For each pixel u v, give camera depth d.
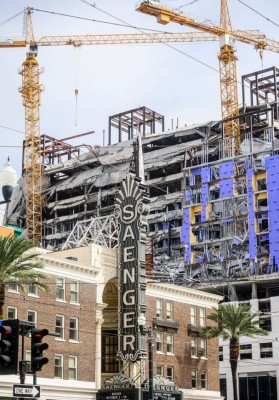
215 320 93.44
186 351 93.69
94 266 83.81
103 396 81.12
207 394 95.25
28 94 194.38
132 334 84.50
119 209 90.69
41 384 73.25
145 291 88.44
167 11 190.00
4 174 40.91
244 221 181.25
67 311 79.38
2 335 30.23
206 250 184.88
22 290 70.94
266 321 154.62
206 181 191.88
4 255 61.41
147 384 82.81
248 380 151.50
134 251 87.25
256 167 183.38
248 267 175.12
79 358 79.69
